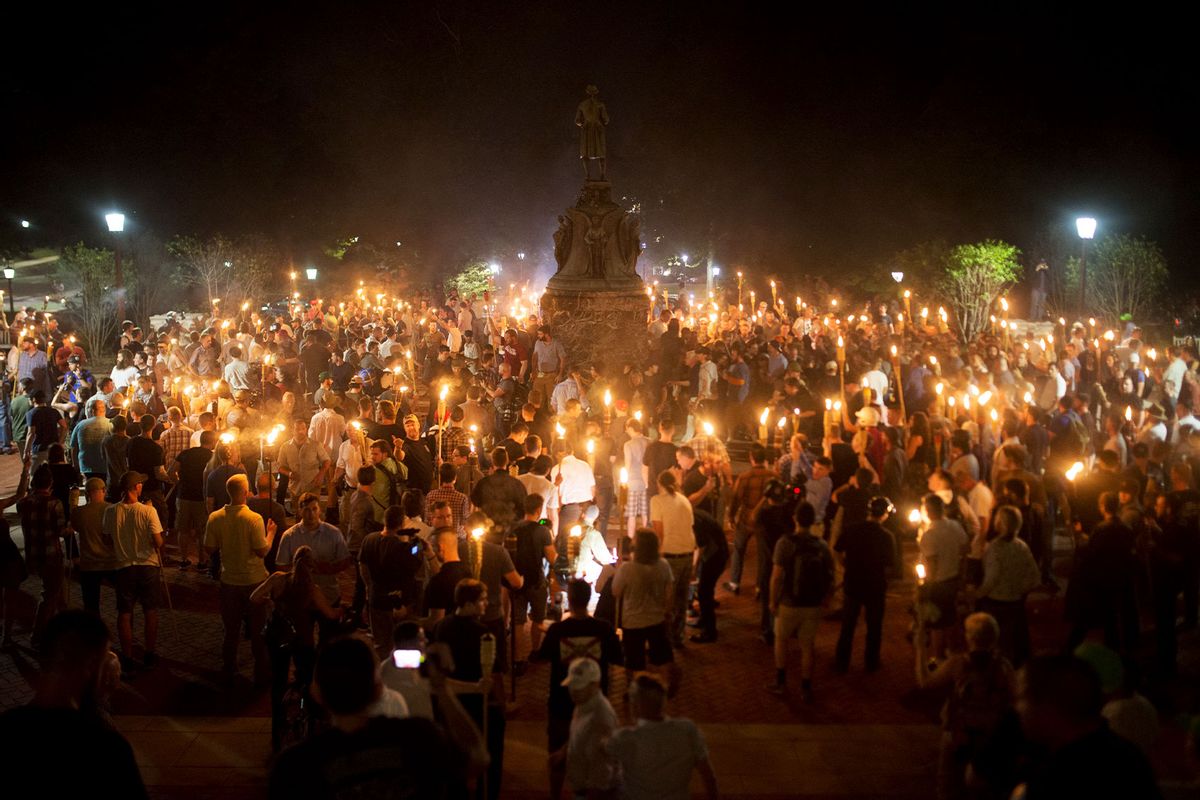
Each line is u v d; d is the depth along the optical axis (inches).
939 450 606.2
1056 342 967.6
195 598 533.0
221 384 682.8
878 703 412.2
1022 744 241.6
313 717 352.5
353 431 559.5
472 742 215.3
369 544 401.4
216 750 374.0
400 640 283.3
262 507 480.7
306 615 358.6
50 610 458.3
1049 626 486.9
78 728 176.9
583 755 270.4
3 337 1242.6
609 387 743.7
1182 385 749.9
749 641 477.7
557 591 498.3
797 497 479.2
